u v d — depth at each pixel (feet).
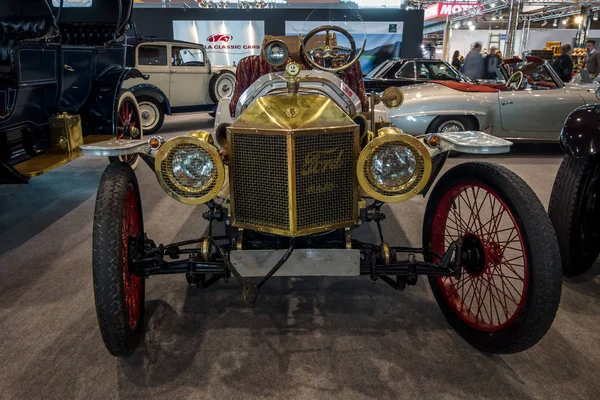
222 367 6.17
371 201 13.42
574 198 7.99
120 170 6.48
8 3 13.26
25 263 9.30
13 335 6.91
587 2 49.42
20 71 10.85
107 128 14.43
